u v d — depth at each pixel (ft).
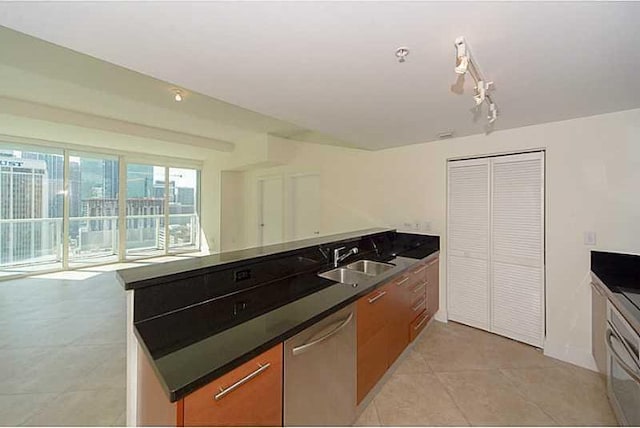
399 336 7.77
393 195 12.52
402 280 7.94
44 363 7.77
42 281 15.62
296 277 6.95
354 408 5.78
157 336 3.91
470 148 10.22
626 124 7.44
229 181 22.17
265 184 20.38
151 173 21.83
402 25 3.87
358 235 10.07
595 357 7.52
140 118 13.88
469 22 3.80
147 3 3.39
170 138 16.40
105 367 7.59
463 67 4.19
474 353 8.70
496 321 9.78
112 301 12.63
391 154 12.57
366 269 9.18
